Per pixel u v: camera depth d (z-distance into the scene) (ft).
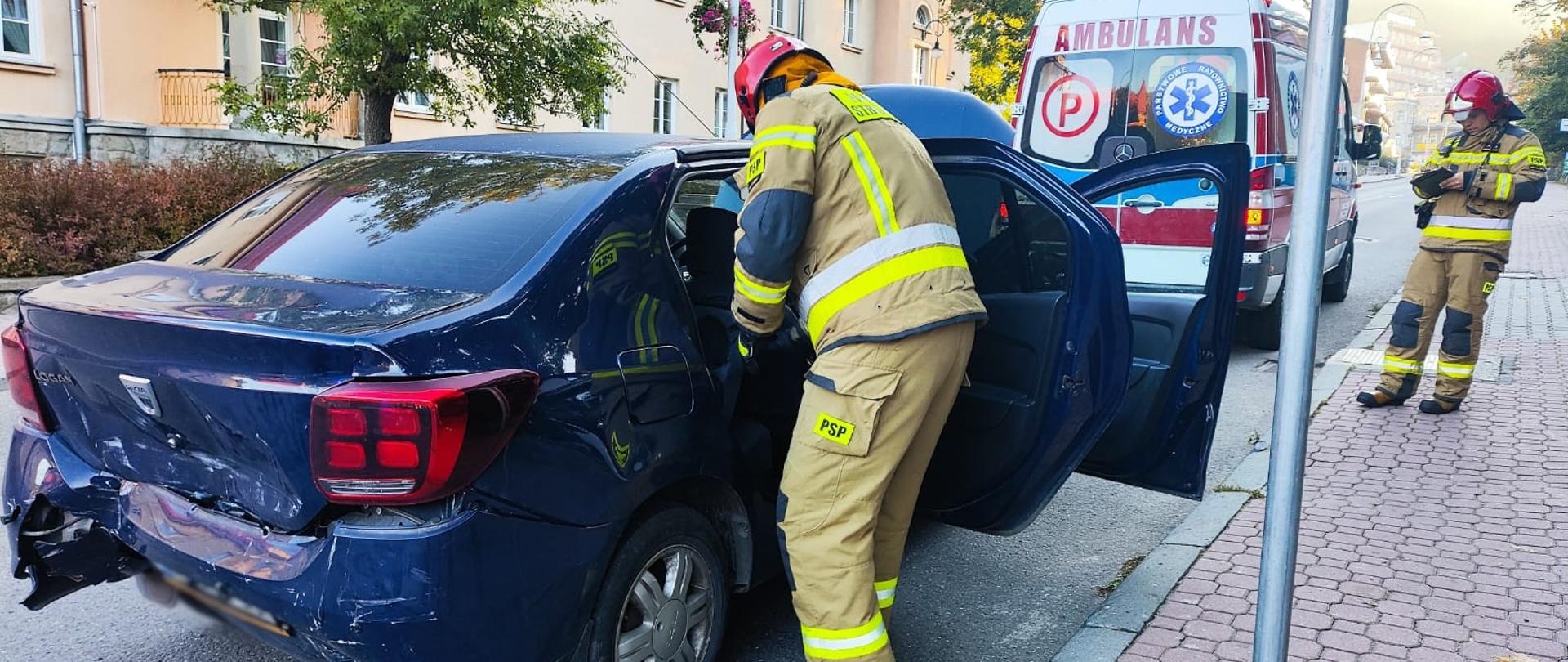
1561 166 183.83
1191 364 11.26
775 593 11.91
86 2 43.98
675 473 8.57
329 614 6.88
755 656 10.50
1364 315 31.63
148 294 8.19
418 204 9.46
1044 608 11.78
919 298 8.20
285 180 11.32
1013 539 13.78
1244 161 10.56
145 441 8.14
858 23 82.43
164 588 8.02
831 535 8.43
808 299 8.57
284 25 51.55
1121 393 10.30
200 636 10.58
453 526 6.94
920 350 8.21
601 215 8.63
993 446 10.59
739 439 9.45
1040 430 10.18
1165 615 11.01
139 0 45.93
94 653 10.19
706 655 9.37
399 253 8.71
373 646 6.88
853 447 8.23
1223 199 10.69
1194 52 22.97
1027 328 10.55
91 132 43.32
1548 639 10.27
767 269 8.15
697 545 9.11
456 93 38.06
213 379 7.25
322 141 49.26
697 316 9.88
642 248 8.83
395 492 6.81
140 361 7.64
